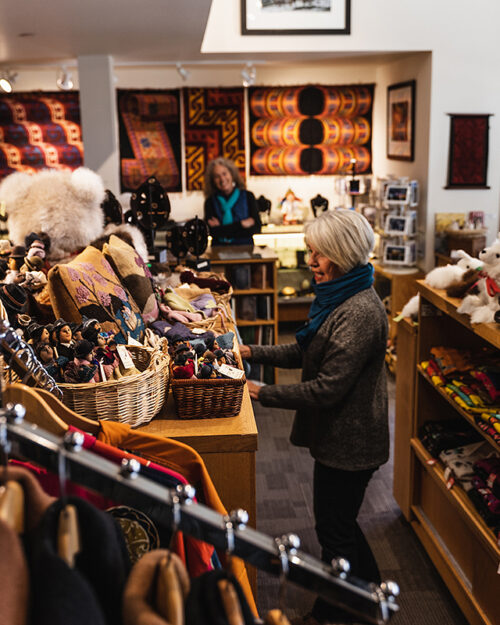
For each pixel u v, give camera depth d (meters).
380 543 3.20
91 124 5.48
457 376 2.78
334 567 0.76
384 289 6.30
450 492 2.67
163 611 0.73
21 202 2.65
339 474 2.28
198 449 1.75
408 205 5.91
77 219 2.62
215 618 0.72
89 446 1.22
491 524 2.39
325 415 2.26
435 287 2.89
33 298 2.09
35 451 0.78
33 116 7.20
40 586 0.67
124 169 7.32
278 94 7.25
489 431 2.38
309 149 7.38
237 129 7.32
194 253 3.53
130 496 0.78
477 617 2.49
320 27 5.71
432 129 5.86
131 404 1.69
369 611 0.76
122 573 0.77
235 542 0.76
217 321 2.56
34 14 3.47
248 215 5.95
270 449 4.27
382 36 5.75
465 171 5.92
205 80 7.21
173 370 1.83
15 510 0.75
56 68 6.77
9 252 2.48
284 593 0.74
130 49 5.14
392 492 3.67
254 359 2.54
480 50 5.79
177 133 7.31
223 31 5.66
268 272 5.22
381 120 7.18
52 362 1.64
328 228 2.20
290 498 3.61
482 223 5.73
